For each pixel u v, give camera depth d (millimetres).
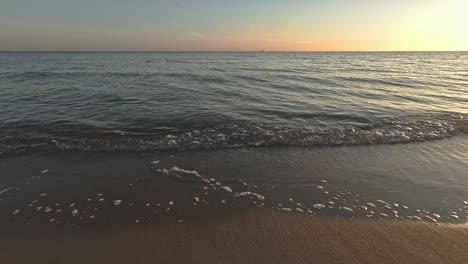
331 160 6062
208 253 3221
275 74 24781
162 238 3512
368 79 20719
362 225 3795
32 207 4211
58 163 5777
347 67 35406
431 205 4301
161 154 6324
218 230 3678
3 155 6105
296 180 5152
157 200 4449
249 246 3346
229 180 5148
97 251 3281
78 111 10070
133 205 4297
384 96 13555
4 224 3791
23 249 3312
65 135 7457
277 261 3090
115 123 8633
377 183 5027
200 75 23484
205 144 6938
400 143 7125
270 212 4121
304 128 8289
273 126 8492
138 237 3537
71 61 48312
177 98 12781
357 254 3207
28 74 22594
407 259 3131
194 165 5770
